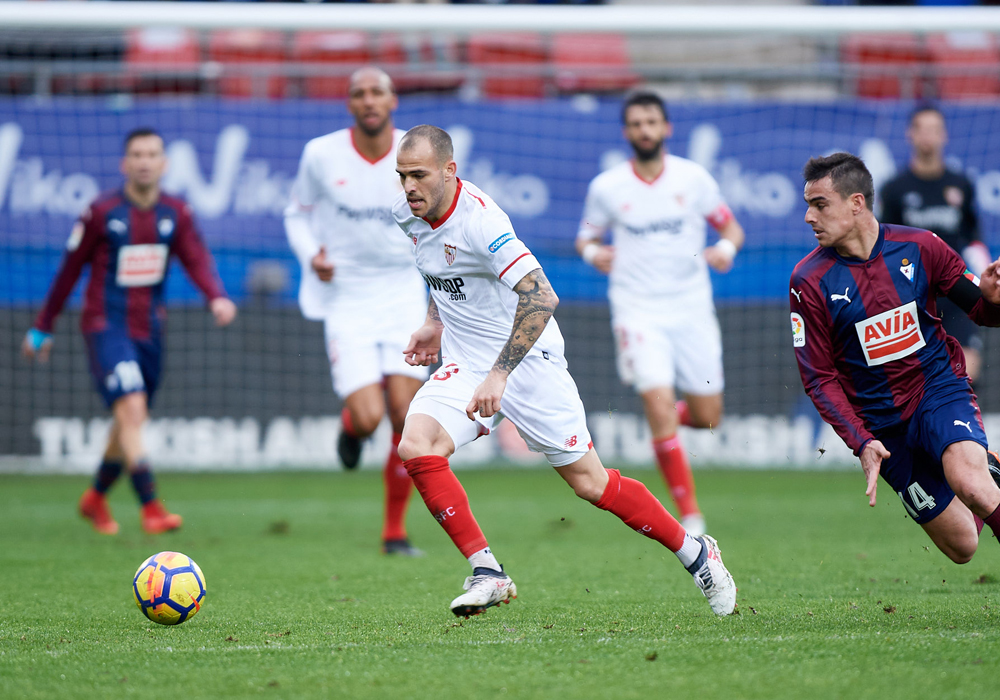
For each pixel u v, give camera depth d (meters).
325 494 38.50
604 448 41.97
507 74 43.59
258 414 41.28
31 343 28.30
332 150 24.06
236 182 41.00
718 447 41.81
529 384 15.06
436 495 14.79
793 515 31.66
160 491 39.44
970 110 41.44
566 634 14.07
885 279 15.00
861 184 14.66
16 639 14.10
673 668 11.73
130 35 46.38
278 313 41.28
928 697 10.35
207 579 20.08
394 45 47.81
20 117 40.59
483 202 14.73
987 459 14.32
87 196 40.78
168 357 40.81
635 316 27.30
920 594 17.58
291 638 14.04
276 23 33.06
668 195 27.08
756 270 41.59
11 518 31.44
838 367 15.73
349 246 24.25
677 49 50.69
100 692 11.08
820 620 14.95
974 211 31.31
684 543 15.49
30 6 32.84
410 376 24.19
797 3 53.38
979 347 29.36
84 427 41.09
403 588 18.89
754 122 41.69
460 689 10.97
